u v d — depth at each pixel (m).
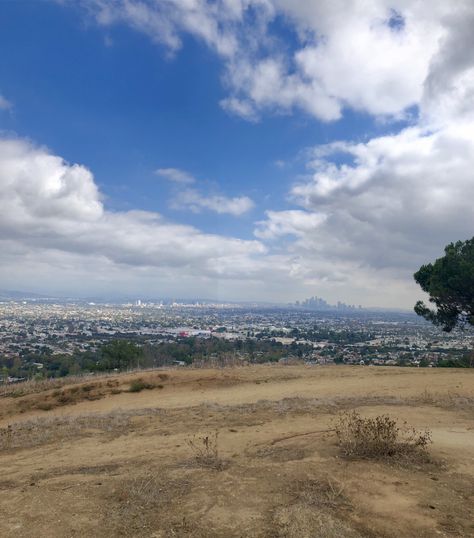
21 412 15.87
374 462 5.75
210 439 7.92
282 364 23.98
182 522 4.11
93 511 4.42
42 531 3.99
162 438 8.43
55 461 7.02
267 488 4.89
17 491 5.16
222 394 15.72
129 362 27.53
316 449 6.42
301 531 3.82
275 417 9.97
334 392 14.29
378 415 9.85
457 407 10.94
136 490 4.94
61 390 17.47
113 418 11.10
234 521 4.09
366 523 4.04
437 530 3.90
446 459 5.90
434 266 23.64
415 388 14.37
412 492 4.75
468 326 25.06
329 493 4.70
